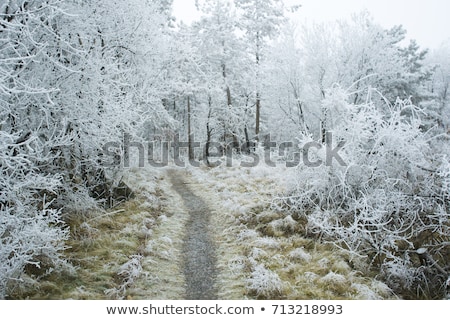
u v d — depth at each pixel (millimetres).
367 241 8281
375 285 6883
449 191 7824
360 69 19109
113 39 10930
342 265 7535
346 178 9367
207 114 28656
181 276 7320
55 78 7875
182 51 15180
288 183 10547
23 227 6109
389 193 8742
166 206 12273
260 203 10977
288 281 7062
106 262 7449
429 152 9867
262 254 8109
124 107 9258
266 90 23297
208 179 17156
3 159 5500
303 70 20406
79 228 8617
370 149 9469
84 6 8852
